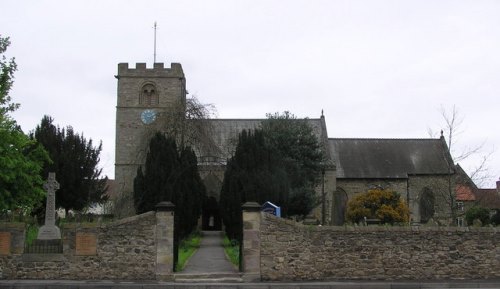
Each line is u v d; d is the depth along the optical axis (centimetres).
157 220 2000
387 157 6475
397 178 6203
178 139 3884
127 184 5312
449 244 2050
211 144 3984
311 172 5069
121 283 1880
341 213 6091
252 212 2008
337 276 2006
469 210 4494
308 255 2006
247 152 3584
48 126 4616
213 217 5281
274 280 1981
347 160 6400
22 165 2397
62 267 1972
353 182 6191
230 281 1961
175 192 3092
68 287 1823
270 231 2003
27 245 1989
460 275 2039
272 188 3525
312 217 5288
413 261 2033
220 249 3225
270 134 5019
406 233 2042
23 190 2550
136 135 5656
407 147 6631
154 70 5734
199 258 2638
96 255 1977
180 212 3095
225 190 3469
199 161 4741
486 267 2047
